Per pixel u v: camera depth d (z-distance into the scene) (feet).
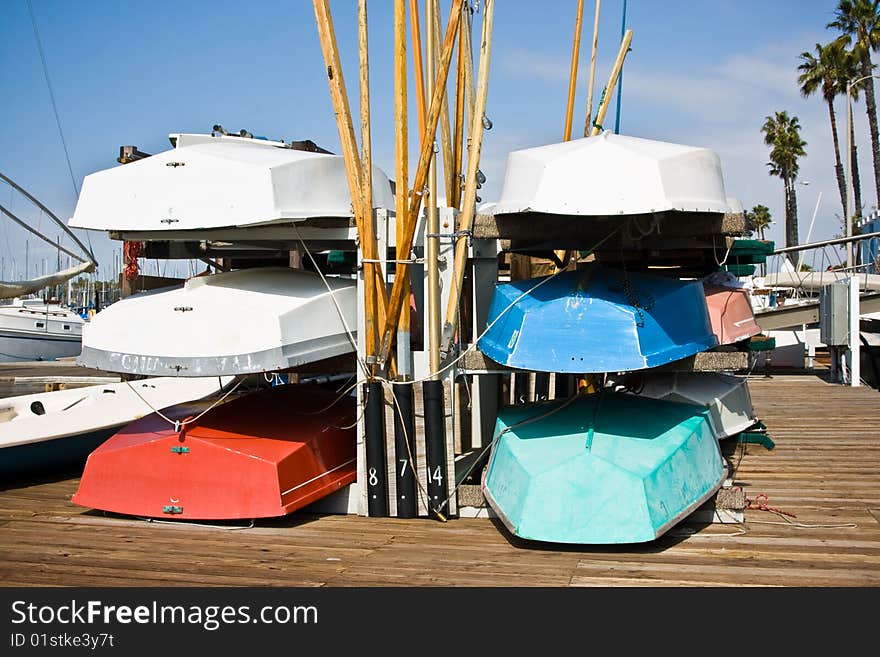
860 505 17.48
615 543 13.78
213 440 16.56
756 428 26.55
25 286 21.90
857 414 33.17
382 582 12.75
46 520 16.83
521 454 15.38
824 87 119.96
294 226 18.02
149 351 16.57
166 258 22.97
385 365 16.96
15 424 21.15
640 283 17.16
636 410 16.79
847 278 51.01
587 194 15.76
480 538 15.20
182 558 14.12
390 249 18.34
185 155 17.74
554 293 16.81
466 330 20.51
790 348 63.62
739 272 30.07
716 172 17.24
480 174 19.60
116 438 17.51
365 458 16.98
